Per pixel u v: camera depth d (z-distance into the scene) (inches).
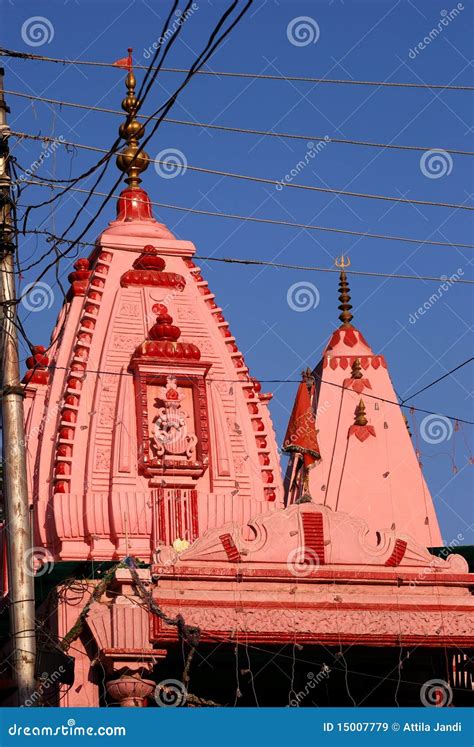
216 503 831.1
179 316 904.9
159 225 954.1
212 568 736.3
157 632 709.3
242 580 740.7
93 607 713.0
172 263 930.7
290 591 748.6
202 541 743.7
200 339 901.8
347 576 757.9
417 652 784.9
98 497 820.0
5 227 620.4
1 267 617.6
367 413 1013.2
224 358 899.4
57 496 820.0
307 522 766.5
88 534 812.6
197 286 925.8
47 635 727.7
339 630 746.2
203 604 725.9
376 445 995.9
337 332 1059.9
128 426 838.5
